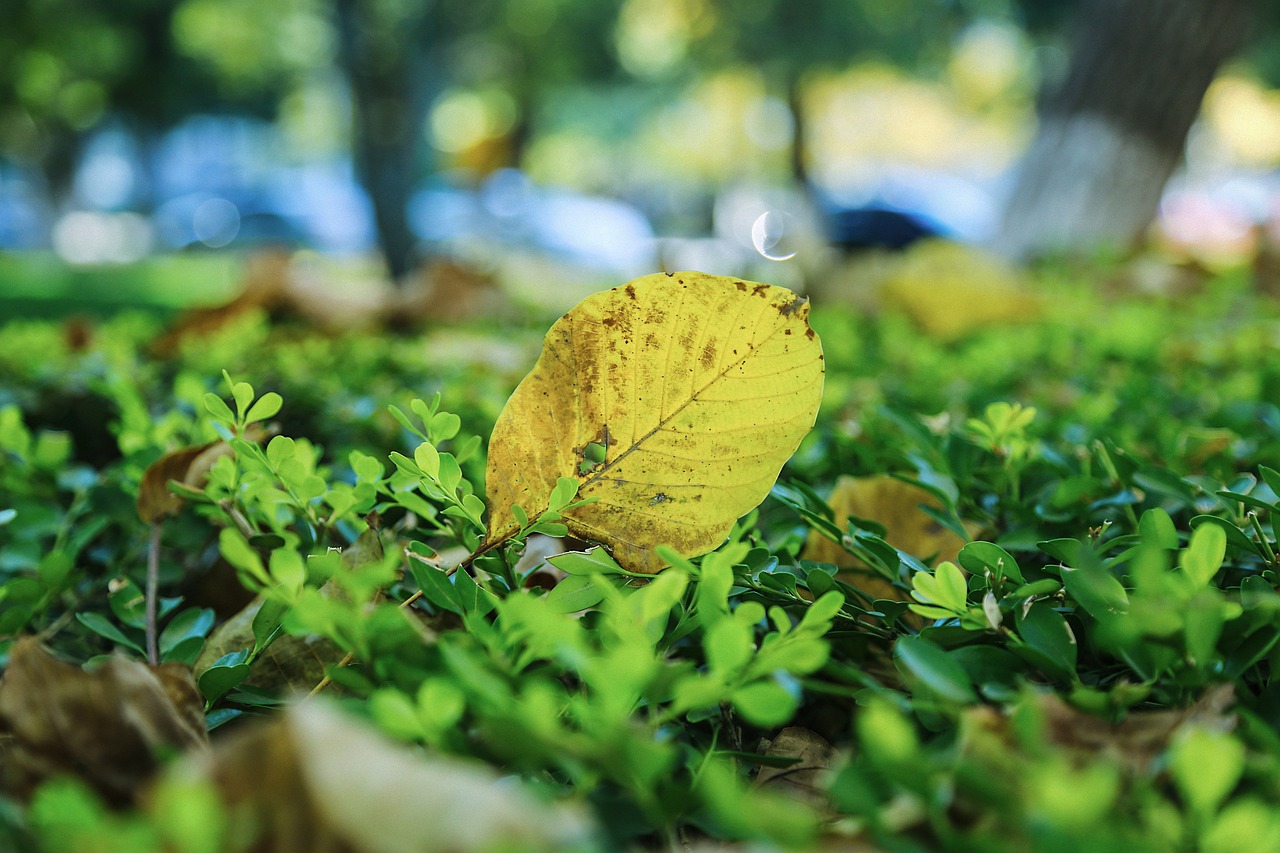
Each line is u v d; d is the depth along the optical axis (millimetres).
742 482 379
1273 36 6117
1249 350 934
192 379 557
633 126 12922
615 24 8633
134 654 408
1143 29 2295
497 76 8844
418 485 398
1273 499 406
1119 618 332
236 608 476
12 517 436
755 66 7863
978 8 7312
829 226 6168
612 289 376
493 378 864
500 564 384
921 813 274
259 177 14227
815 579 370
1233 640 328
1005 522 478
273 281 1345
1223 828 250
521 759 288
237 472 421
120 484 479
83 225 11719
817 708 381
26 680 303
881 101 13430
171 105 10133
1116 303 1462
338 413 663
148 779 303
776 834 244
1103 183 2316
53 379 756
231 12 9477
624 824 293
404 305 1473
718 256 2771
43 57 8820
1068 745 298
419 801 252
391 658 306
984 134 14031
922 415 658
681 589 306
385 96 4176
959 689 302
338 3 4133
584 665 276
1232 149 11484
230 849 255
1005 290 1349
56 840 253
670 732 317
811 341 374
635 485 382
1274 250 1655
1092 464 471
